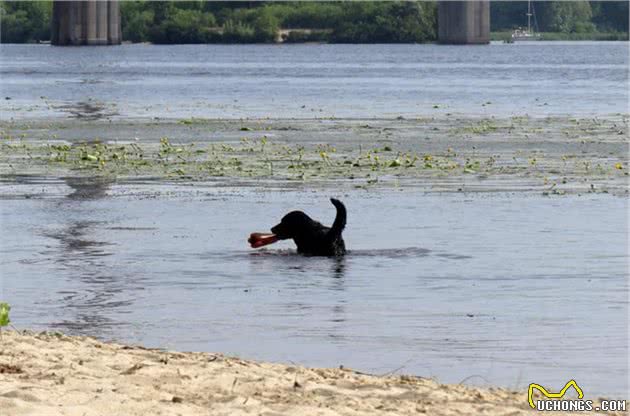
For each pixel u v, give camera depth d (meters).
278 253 51.78
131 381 27.95
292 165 87.00
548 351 34.78
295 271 47.66
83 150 98.44
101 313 39.97
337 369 31.39
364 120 142.75
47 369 28.81
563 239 55.50
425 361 33.62
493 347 35.06
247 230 57.69
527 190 72.75
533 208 65.12
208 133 121.31
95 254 51.06
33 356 30.38
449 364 33.25
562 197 69.56
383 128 128.62
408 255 51.44
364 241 55.00
